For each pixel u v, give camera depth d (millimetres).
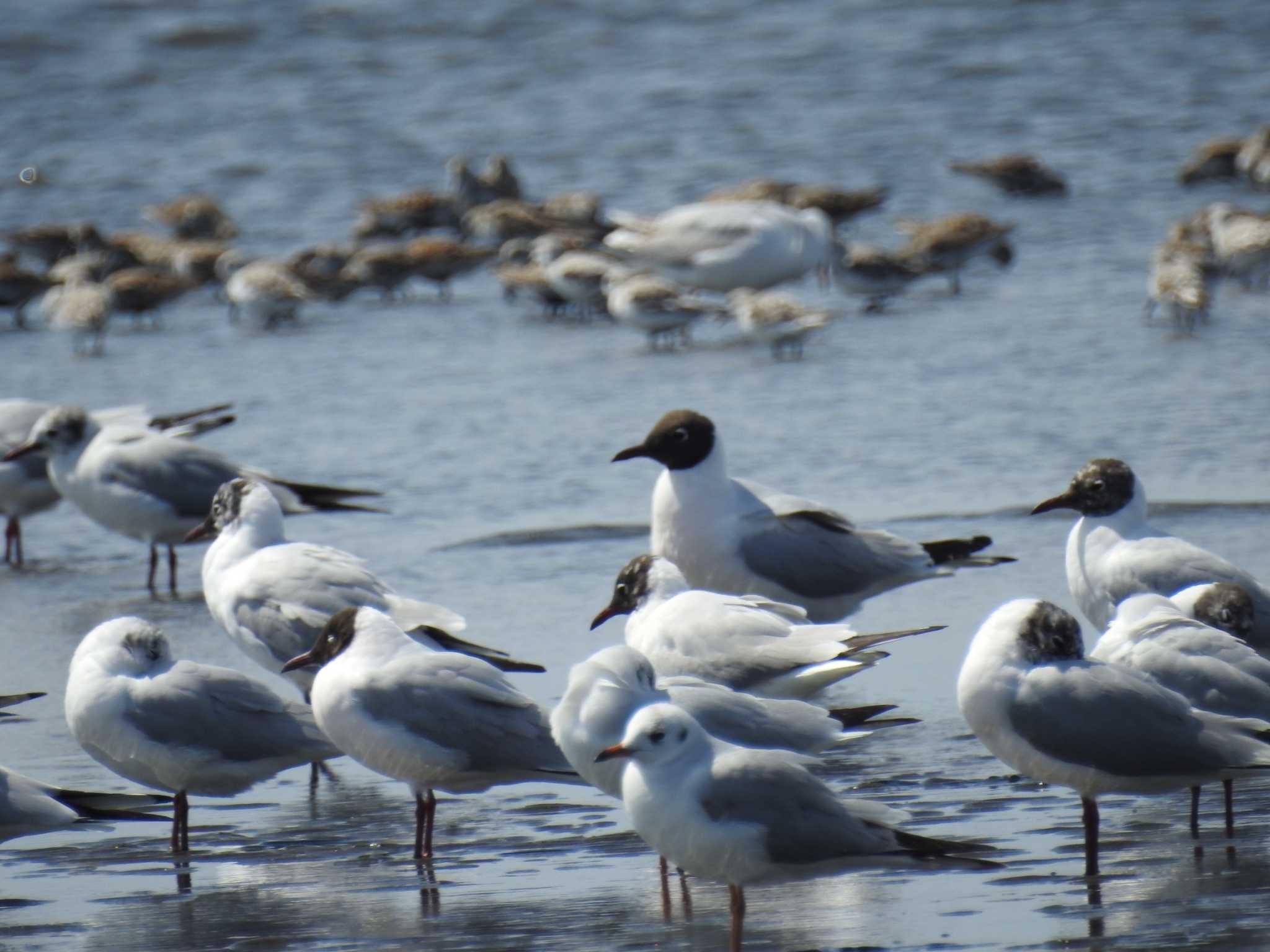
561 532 16906
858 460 18734
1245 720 9602
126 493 16438
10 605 15953
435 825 10781
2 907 9430
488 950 8648
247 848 10438
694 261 27609
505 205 34219
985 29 45875
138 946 8789
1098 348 23328
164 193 36938
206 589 13055
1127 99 40250
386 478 18906
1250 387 20891
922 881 9500
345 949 8680
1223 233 27750
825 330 25906
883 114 39969
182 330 28141
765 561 13852
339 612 10695
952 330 25188
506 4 49594
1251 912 8672
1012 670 9562
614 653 9641
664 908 9250
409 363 24750
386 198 36500
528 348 25719
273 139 40156
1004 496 17281
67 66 44688
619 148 38688
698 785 8508
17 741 12211
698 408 21312
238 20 47969
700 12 48625
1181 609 11250
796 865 8492
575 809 11062
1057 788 10898
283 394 23000
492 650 12352
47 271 32250
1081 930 8523
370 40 46875
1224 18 45938
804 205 32125
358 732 10164
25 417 18234
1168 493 16922
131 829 10914
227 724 10414
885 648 13734
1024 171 33844
